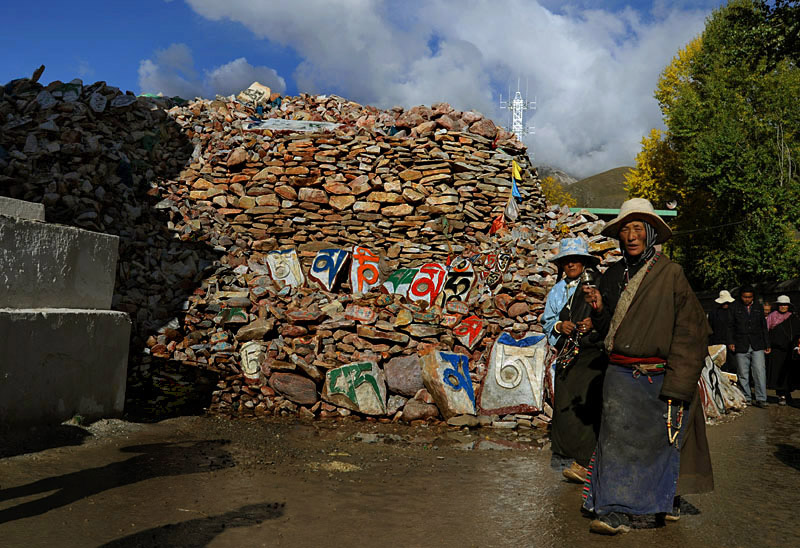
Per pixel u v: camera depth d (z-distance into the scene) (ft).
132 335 26.73
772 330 36.22
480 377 26.09
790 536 11.32
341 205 34.47
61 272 18.66
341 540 10.57
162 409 24.25
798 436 23.53
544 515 12.40
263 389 25.80
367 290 31.42
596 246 32.22
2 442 15.60
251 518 11.53
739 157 84.38
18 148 30.58
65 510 11.43
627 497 10.96
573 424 14.47
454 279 29.66
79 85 35.17
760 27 55.57
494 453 19.19
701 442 11.58
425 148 35.19
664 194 108.58
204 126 36.94
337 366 25.80
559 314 15.49
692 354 10.98
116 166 31.76
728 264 86.17
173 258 30.19
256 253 32.94
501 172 36.42
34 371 17.02
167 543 10.00
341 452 18.44
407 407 24.61
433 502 13.17
